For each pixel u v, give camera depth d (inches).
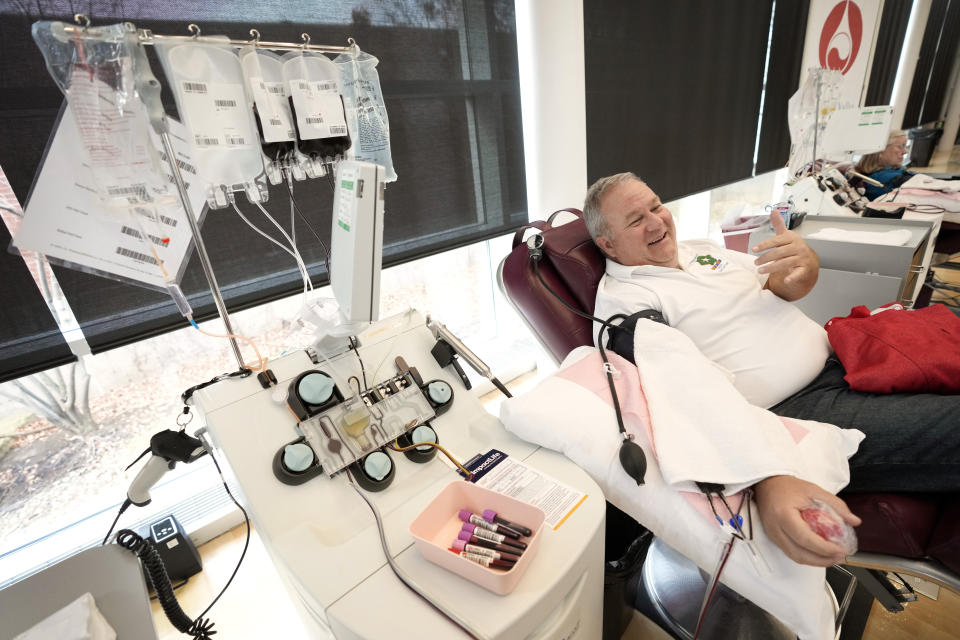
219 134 28.8
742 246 82.4
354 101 35.1
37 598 26.3
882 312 46.0
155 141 28.1
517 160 74.7
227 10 46.6
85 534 53.9
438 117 64.4
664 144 95.5
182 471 61.9
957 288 101.7
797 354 43.8
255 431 29.9
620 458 30.8
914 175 108.8
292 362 32.9
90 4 40.3
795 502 26.7
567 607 24.8
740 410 31.9
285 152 31.6
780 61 117.7
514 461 31.9
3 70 38.1
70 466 53.5
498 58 67.7
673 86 92.2
